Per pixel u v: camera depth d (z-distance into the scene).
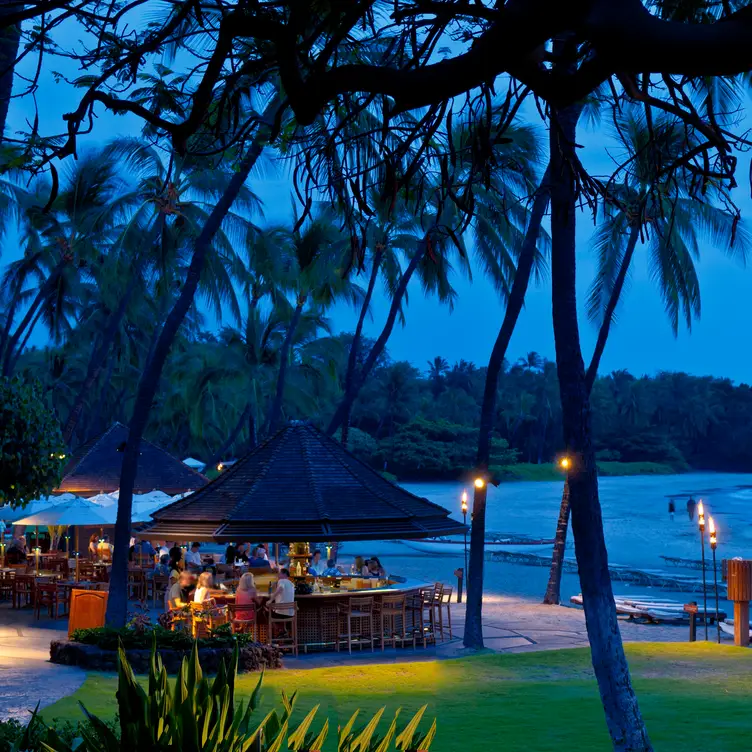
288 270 43.22
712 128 3.12
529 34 2.24
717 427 191.50
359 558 24.41
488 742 10.87
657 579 36.75
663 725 11.85
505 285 33.44
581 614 26.53
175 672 15.81
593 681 15.41
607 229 29.22
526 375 173.00
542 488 136.00
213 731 4.02
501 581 36.84
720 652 18.55
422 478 148.00
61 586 23.91
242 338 57.22
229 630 17.20
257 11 3.45
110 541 33.84
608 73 2.35
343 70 2.61
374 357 37.06
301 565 21.77
